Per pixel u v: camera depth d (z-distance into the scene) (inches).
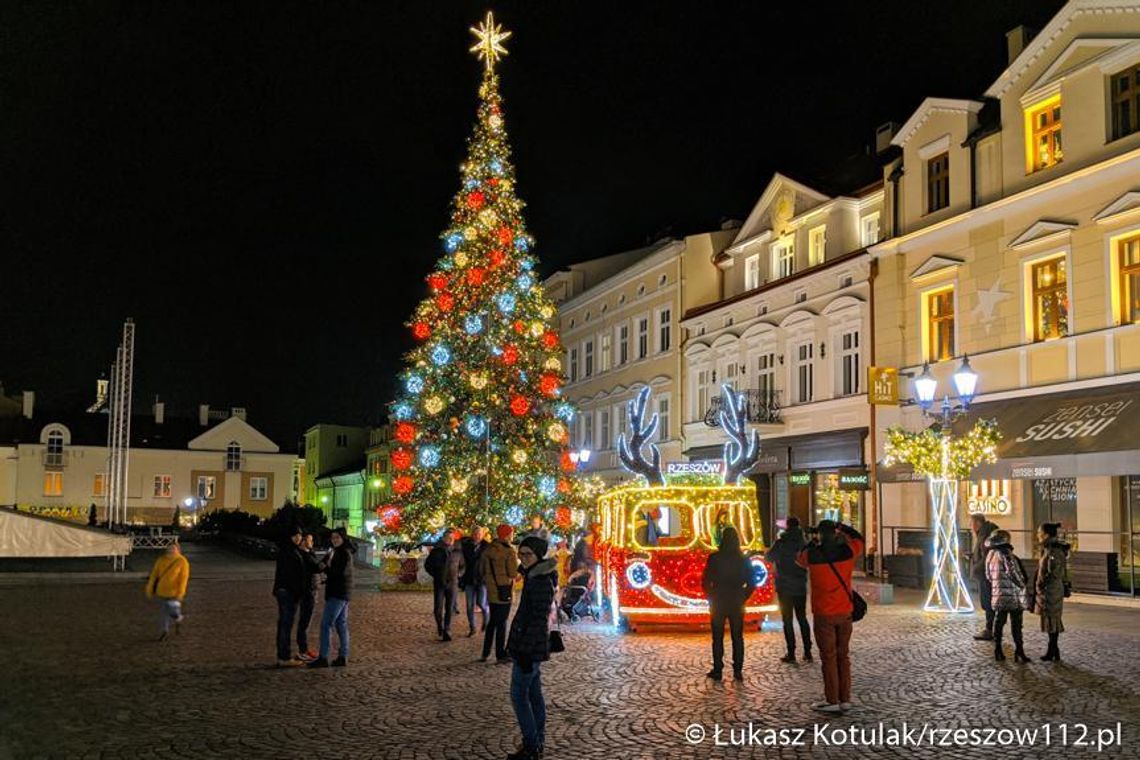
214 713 387.9
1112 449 786.2
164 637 605.9
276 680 463.5
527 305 1061.8
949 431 771.4
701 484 692.1
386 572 999.0
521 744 331.0
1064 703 398.3
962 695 416.8
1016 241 975.0
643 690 436.8
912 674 469.4
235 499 3088.1
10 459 2869.1
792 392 1309.1
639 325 1747.0
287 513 1651.1
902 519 1095.0
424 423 1026.1
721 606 462.9
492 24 1119.6
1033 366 949.8
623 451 729.6
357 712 390.0
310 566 523.2
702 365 1534.2
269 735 350.6
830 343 1235.2
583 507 1071.6
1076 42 920.3
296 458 3203.7
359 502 3240.7
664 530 815.1
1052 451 837.2
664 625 650.2
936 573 771.4
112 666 504.1
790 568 518.3
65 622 705.0
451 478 990.4
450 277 1049.5
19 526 1107.3
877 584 918.4
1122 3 882.1
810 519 1267.2
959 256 1046.4
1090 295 897.5
